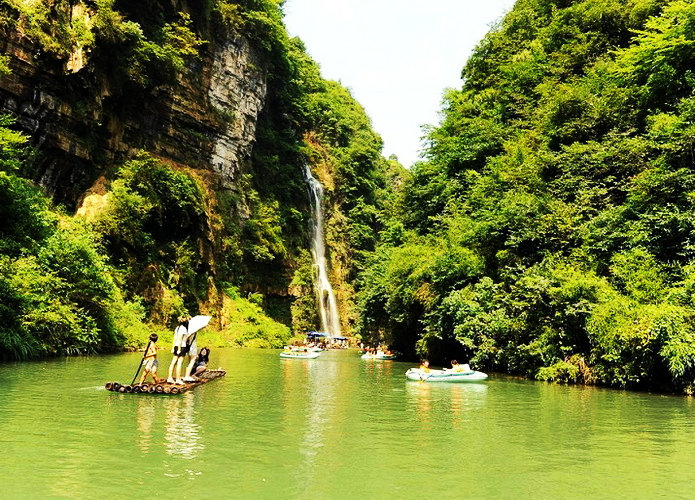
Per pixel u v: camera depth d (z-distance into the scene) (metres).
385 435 8.88
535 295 18.50
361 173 72.94
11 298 19.98
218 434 8.55
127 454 7.15
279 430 9.02
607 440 8.76
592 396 14.36
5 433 8.21
